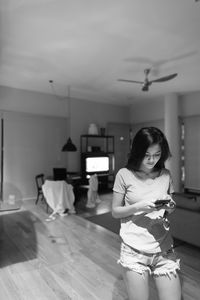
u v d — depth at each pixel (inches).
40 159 235.5
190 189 246.8
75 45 133.2
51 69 171.9
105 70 174.1
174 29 116.1
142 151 44.0
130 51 141.5
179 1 94.6
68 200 174.7
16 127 221.1
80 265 96.2
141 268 44.4
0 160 212.8
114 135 300.5
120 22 109.7
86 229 138.6
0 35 121.0
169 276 44.9
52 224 148.4
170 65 163.6
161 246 46.1
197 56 148.3
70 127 258.5
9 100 217.9
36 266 95.6
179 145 250.4
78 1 94.6
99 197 231.1
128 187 47.8
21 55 146.6
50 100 243.4
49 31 117.6
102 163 264.2
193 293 77.3
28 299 75.0
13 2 95.0
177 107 244.8
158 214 45.9
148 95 252.5
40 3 95.7
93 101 278.2
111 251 109.2
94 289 79.9
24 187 225.3
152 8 99.1
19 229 139.6
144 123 293.9
